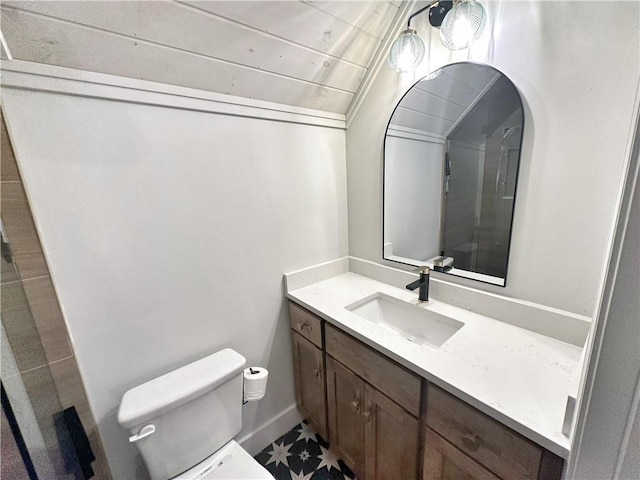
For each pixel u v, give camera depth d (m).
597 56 0.75
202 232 1.13
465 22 0.88
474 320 1.09
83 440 0.87
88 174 0.86
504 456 0.68
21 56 0.72
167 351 1.10
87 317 0.90
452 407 0.77
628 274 0.40
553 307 0.94
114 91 0.87
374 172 1.49
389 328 1.36
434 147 1.21
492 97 0.99
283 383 1.54
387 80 1.32
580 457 0.51
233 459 1.02
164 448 0.93
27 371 0.71
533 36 0.86
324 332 1.26
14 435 0.59
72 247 0.85
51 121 0.79
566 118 0.83
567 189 0.86
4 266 0.69
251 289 1.32
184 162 1.05
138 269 0.99
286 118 1.31
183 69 0.96
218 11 0.86
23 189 0.75
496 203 1.04
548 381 0.75
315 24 1.04
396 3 1.14
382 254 1.55
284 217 1.39
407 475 0.98
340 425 1.28
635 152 0.37
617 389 0.44
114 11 0.75
